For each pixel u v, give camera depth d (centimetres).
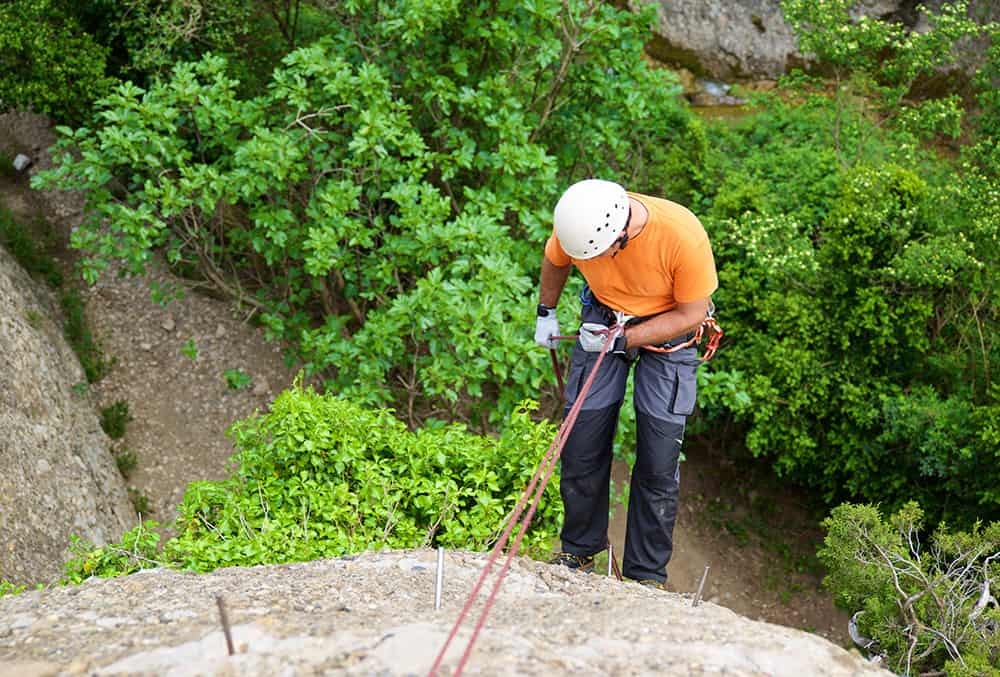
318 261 816
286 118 869
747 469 1157
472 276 833
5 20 974
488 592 360
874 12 1398
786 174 1141
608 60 920
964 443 910
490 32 882
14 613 323
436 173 1015
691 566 1080
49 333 997
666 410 423
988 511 935
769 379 967
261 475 542
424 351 967
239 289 973
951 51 1379
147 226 959
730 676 262
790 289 986
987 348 970
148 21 1006
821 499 1134
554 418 896
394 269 871
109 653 270
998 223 912
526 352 748
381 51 906
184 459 1002
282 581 360
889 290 962
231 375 968
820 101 1179
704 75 1457
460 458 550
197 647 266
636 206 387
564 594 382
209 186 872
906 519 562
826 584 567
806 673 273
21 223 1128
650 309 409
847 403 974
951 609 506
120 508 910
